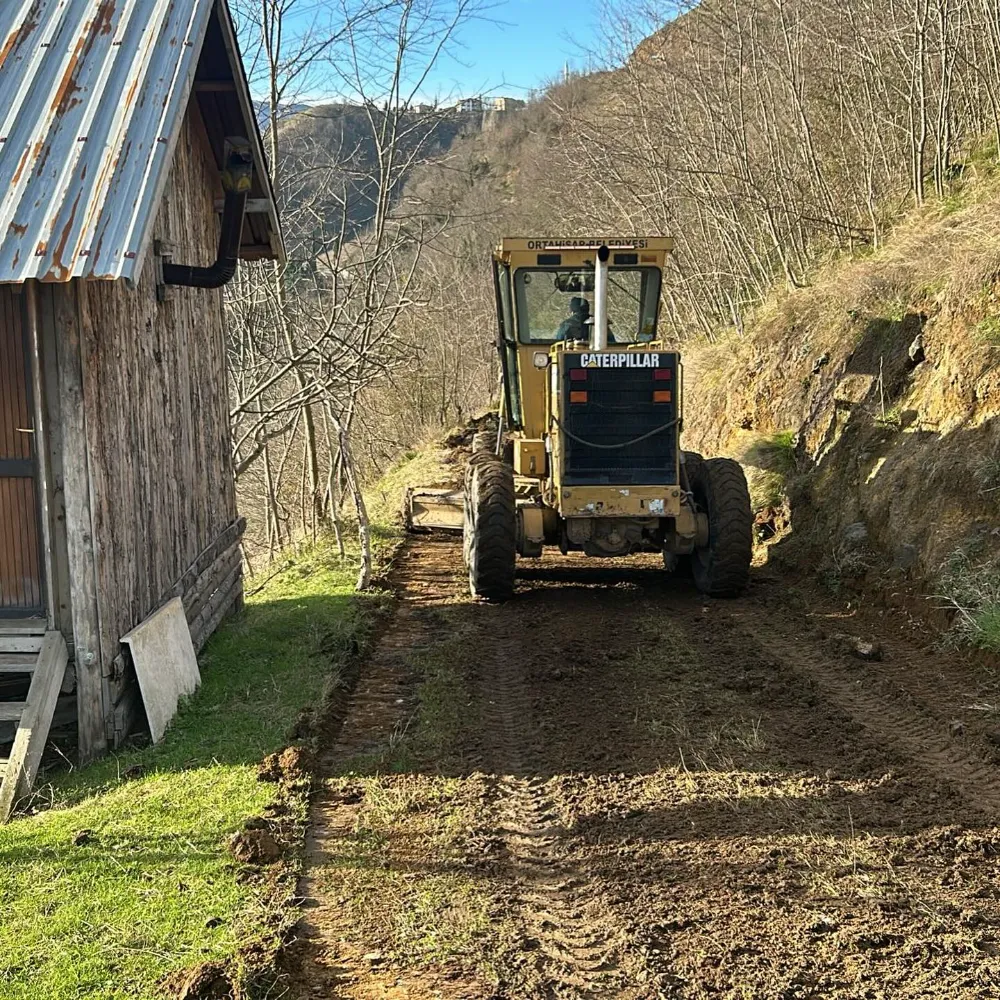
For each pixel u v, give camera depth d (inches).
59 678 223.5
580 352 323.6
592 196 831.1
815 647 277.6
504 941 144.3
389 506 552.1
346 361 549.3
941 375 340.2
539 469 354.3
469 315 970.7
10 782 206.4
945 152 496.1
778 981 131.7
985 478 288.5
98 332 227.5
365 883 161.6
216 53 287.9
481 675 266.8
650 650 280.5
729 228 676.7
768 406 474.6
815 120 641.6
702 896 153.9
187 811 186.7
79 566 221.1
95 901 154.6
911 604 290.4
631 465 326.0
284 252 370.9
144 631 241.9
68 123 236.4
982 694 231.1
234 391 662.5
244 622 334.0
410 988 133.6
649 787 193.9
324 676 264.4
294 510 743.1
